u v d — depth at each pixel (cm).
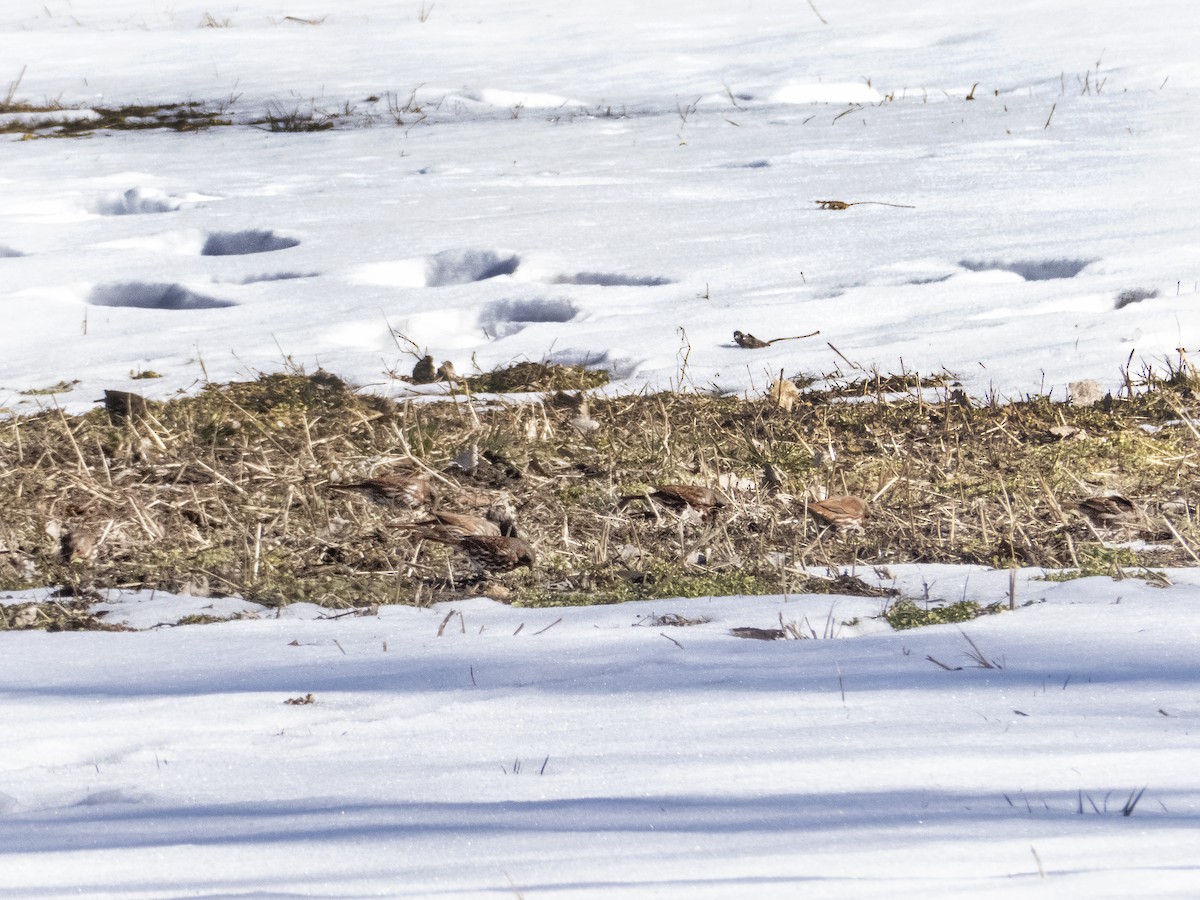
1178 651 1261
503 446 2389
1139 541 1798
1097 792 903
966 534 1867
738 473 2247
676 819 861
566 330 3591
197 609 1614
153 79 9381
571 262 4244
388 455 2323
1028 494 2055
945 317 3506
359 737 1099
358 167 6328
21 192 5934
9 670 1349
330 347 3506
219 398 2981
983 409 2689
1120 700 1112
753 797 914
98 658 1388
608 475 2206
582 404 2692
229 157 6769
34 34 11400
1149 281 3638
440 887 749
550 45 10094
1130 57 7969
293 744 1087
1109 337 3219
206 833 866
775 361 3200
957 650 1292
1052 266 3922
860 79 8188
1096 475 2122
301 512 2009
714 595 1612
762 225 4675
